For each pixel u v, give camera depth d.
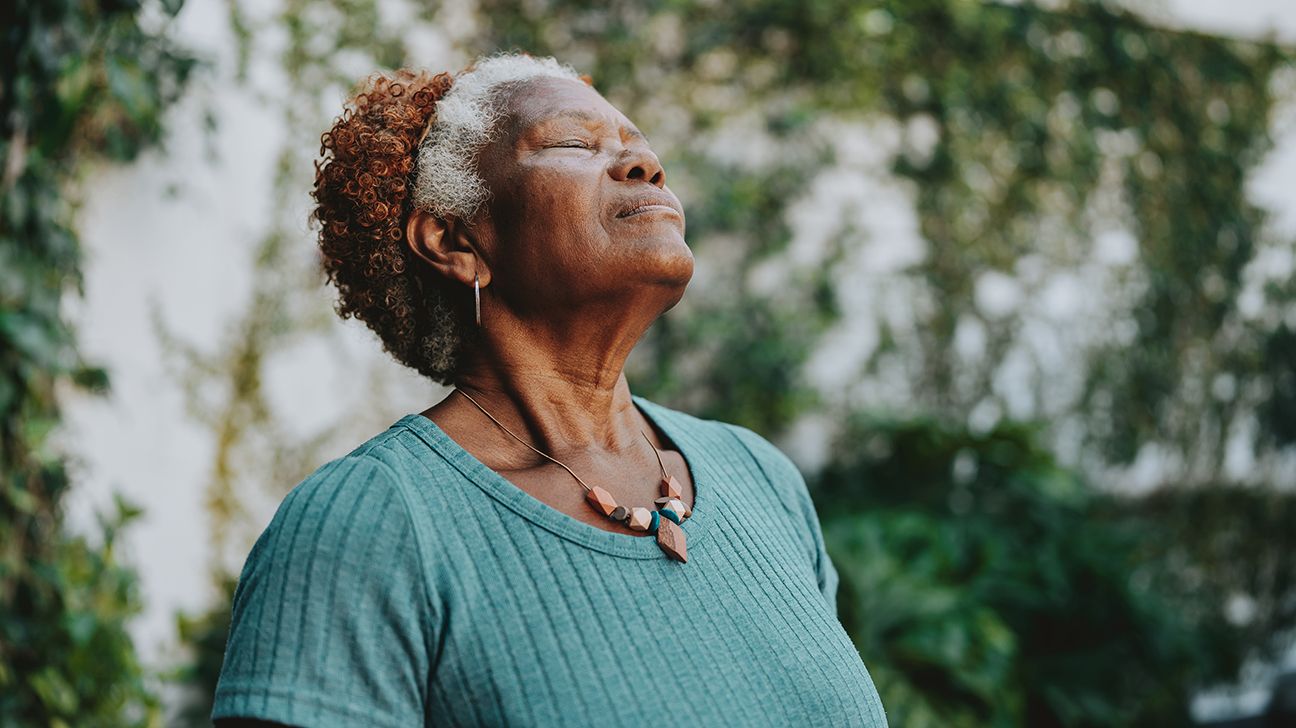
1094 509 4.79
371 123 1.15
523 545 1.00
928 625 3.50
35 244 2.51
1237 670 4.89
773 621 1.06
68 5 2.38
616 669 0.97
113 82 2.56
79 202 2.78
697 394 4.47
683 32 4.34
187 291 3.46
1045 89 4.66
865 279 4.55
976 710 3.48
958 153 4.56
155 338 3.40
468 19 3.93
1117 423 4.82
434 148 1.12
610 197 1.08
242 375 3.56
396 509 0.97
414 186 1.13
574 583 0.99
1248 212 5.05
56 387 2.72
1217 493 5.06
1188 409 4.96
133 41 2.66
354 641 0.93
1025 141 4.63
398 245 1.14
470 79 1.16
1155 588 4.80
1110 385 4.80
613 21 4.18
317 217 1.19
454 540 0.99
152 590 3.43
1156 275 4.85
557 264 1.07
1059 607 3.99
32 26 2.33
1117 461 4.84
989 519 4.18
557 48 4.14
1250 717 5.15
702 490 1.14
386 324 1.19
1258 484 5.16
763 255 4.44
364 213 1.12
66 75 2.42
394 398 3.80
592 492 1.06
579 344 1.11
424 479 1.02
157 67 2.81
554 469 1.08
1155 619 4.13
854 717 1.06
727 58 4.41
